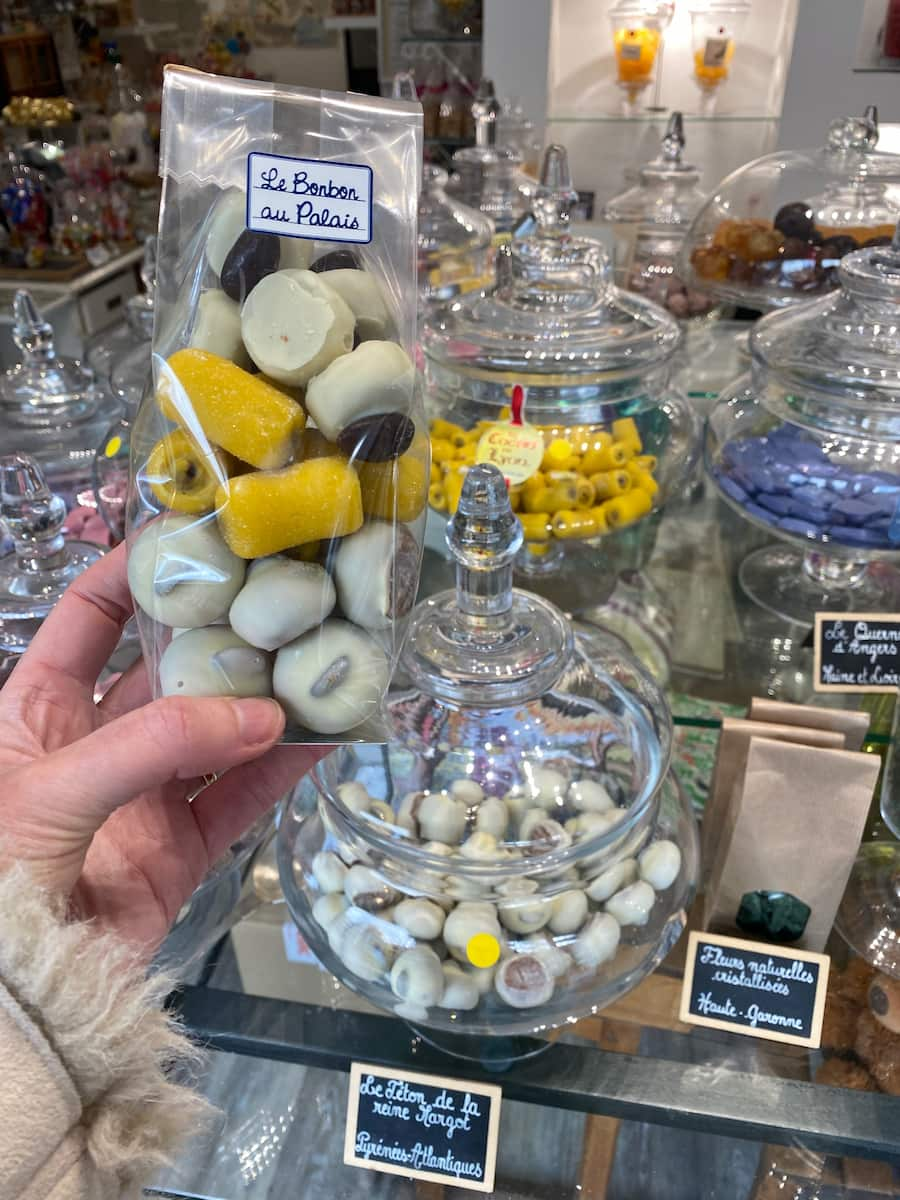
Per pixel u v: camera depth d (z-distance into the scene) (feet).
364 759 2.06
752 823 2.22
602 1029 2.35
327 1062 2.31
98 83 6.61
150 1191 2.38
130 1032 1.42
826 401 2.65
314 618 1.49
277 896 2.70
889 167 4.07
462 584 1.99
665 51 5.74
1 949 1.33
